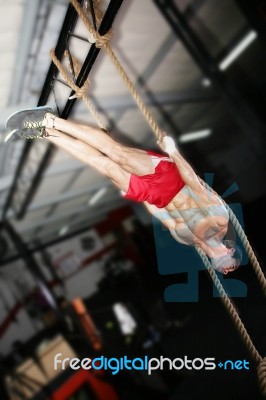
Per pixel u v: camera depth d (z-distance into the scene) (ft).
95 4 9.93
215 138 55.06
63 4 16.08
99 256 59.11
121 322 33.45
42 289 45.55
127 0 20.02
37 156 32.50
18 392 27.02
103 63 24.23
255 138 42.29
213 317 31.96
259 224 41.29
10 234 50.34
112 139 9.90
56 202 46.75
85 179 45.21
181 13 25.22
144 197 10.43
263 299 29.66
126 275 53.36
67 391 26.03
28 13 15.44
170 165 10.38
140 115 37.04
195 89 39.11
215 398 22.67
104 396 25.99
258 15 27.35
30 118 9.49
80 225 66.08
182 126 48.67
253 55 38.11
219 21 29.30
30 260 51.78
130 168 9.95
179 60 30.53
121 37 23.09
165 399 25.11
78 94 10.61
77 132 9.65
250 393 21.39
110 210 63.41
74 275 55.52
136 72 28.43
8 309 43.65
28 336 40.50
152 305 35.01
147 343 31.60
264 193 45.52
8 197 39.06
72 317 35.86
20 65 18.67
